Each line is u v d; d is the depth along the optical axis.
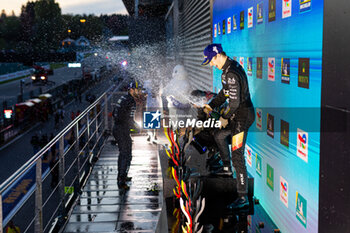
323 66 2.37
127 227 4.01
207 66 6.78
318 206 2.52
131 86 5.11
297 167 2.92
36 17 135.75
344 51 2.12
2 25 129.62
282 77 3.20
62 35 117.00
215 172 3.92
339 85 2.19
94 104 6.55
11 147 23.20
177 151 3.86
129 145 5.23
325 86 2.36
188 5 9.49
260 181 4.03
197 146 4.07
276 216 3.47
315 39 2.49
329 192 2.37
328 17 2.29
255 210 3.90
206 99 4.82
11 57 86.69
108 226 4.04
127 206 4.57
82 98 42.00
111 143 7.52
